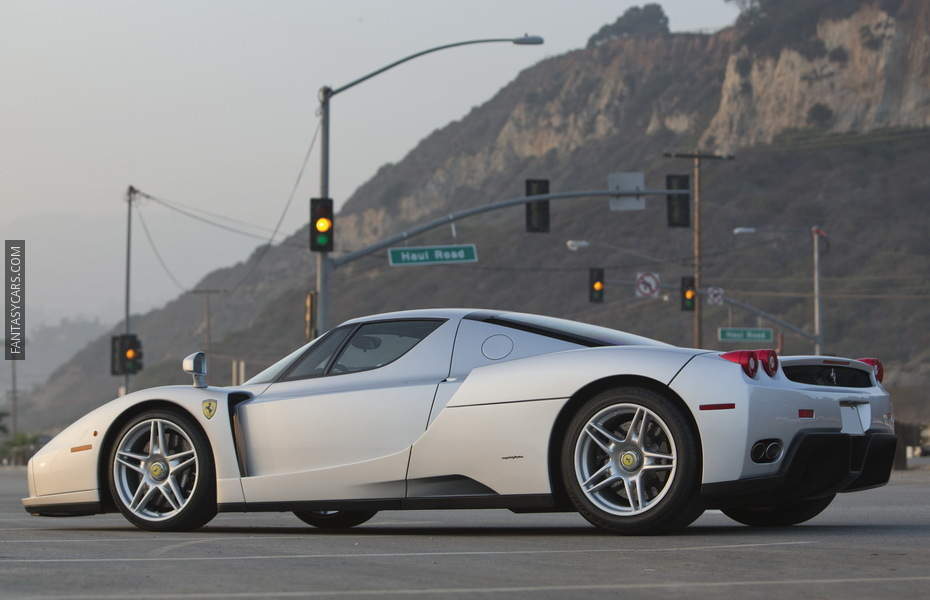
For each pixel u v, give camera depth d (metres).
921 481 23.08
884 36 191.50
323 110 29.48
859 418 8.58
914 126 186.38
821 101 195.38
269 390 9.34
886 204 170.25
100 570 6.63
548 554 7.23
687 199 33.53
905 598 5.61
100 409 9.58
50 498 9.65
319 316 28.86
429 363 8.94
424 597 5.67
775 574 6.38
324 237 28.58
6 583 6.15
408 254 30.75
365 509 8.85
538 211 32.22
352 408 8.93
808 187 179.38
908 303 140.50
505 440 8.45
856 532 8.70
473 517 11.61
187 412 9.31
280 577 6.36
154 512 9.38
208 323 101.25
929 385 107.94
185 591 5.88
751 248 168.75
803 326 141.50
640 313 164.38
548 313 184.62
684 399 8.03
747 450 7.94
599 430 8.23
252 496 9.05
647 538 8.06
